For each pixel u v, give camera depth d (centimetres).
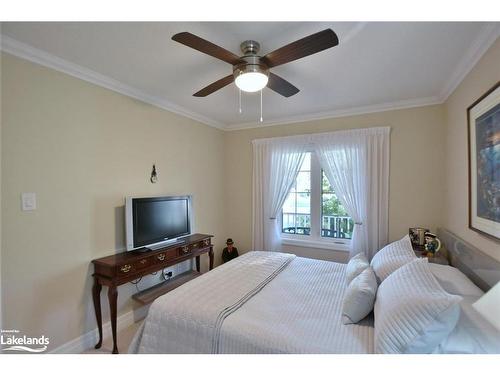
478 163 169
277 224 362
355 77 219
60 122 193
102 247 221
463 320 112
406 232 283
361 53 178
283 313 149
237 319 138
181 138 315
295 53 146
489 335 100
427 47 169
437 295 112
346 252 325
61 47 171
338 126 321
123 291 242
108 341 217
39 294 179
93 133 216
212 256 316
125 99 244
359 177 301
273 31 154
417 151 278
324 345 118
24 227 172
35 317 177
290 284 193
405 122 284
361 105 295
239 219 395
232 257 371
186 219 297
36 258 178
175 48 173
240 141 392
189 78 222
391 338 109
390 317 116
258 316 144
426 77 218
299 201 359
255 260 243
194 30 152
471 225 181
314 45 137
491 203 150
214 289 174
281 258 250
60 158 193
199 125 347
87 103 211
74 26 148
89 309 210
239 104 293
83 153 208
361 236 299
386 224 289
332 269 229
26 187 173
